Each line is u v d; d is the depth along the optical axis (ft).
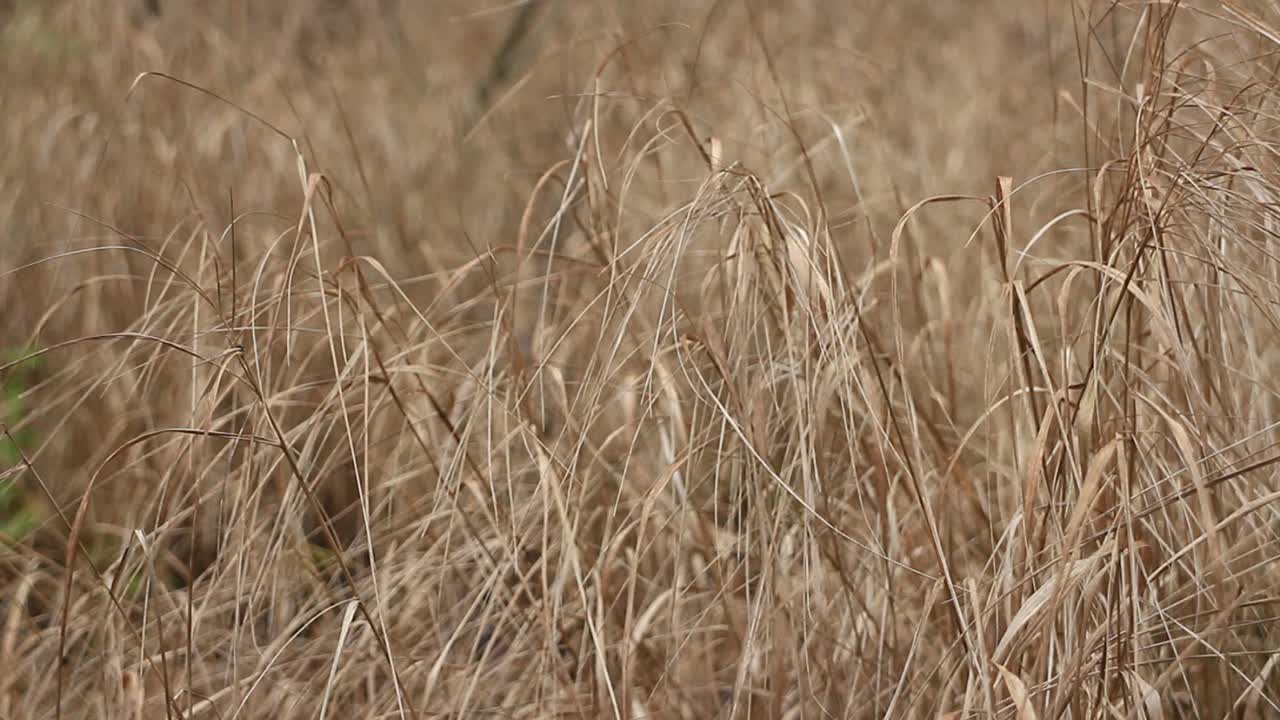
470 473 7.30
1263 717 5.72
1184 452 4.60
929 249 10.44
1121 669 4.99
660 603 6.55
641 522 5.56
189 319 7.89
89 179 10.52
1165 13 5.99
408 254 11.43
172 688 6.61
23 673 6.97
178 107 12.14
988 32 17.35
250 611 6.23
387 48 17.67
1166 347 6.06
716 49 15.55
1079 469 5.22
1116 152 6.70
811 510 5.55
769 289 6.39
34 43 13.24
